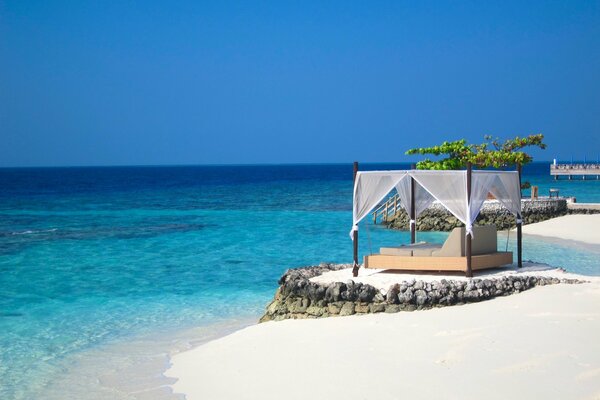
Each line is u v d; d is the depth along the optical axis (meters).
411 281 16.61
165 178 172.88
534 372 10.77
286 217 50.25
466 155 45.19
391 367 11.57
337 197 76.69
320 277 18.00
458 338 13.02
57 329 16.66
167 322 17.28
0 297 20.59
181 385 11.91
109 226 43.84
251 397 10.83
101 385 12.33
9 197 81.56
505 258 19.38
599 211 45.59
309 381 11.27
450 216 41.25
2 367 13.55
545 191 75.56
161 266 26.56
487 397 9.86
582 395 9.70
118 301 19.91
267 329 15.27
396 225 42.69
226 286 22.11
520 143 45.28
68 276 24.36
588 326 13.45
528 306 15.36
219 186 114.19
